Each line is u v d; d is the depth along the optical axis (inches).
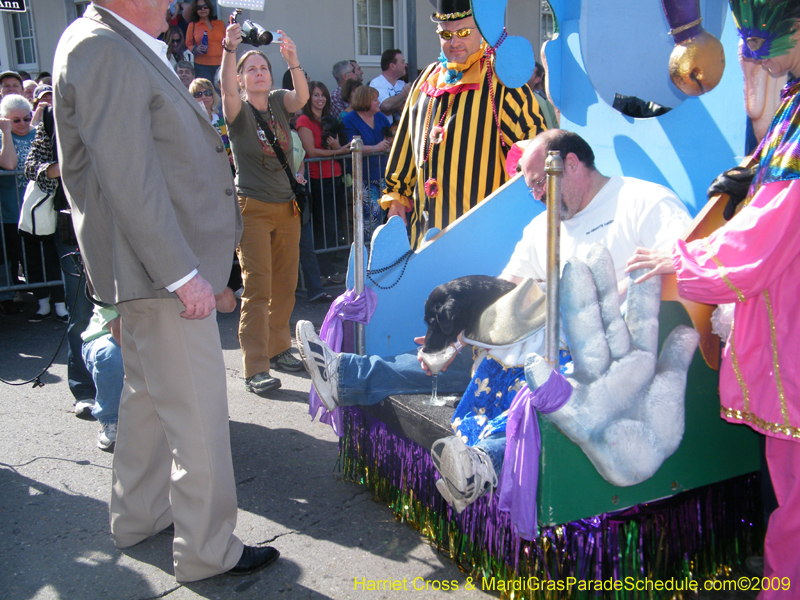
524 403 75.1
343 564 94.2
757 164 79.1
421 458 100.0
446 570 92.7
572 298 78.0
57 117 80.9
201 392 85.7
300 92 153.3
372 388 102.3
